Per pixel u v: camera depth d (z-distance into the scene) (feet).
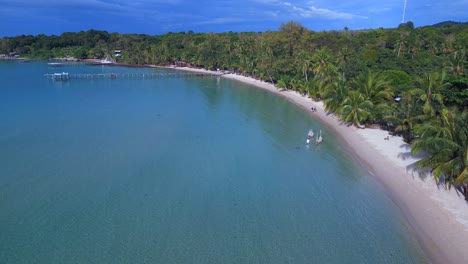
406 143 139.95
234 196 101.19
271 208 94.43
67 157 129.90
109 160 127.44
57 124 176.76
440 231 79.51
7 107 218.79
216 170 120.16
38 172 115.75
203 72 448.24
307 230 84.23
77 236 81.71
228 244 78.95
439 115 127.03
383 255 74.43
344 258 73.87
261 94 290.35
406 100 141.08
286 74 315.58
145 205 95.30
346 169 121.08
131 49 568.00
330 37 379.76
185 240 80.38
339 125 175.73
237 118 198.90
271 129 175.01
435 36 337.72
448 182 93.91
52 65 510.17
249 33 588.09
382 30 438.40
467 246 73.36
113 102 241.55
